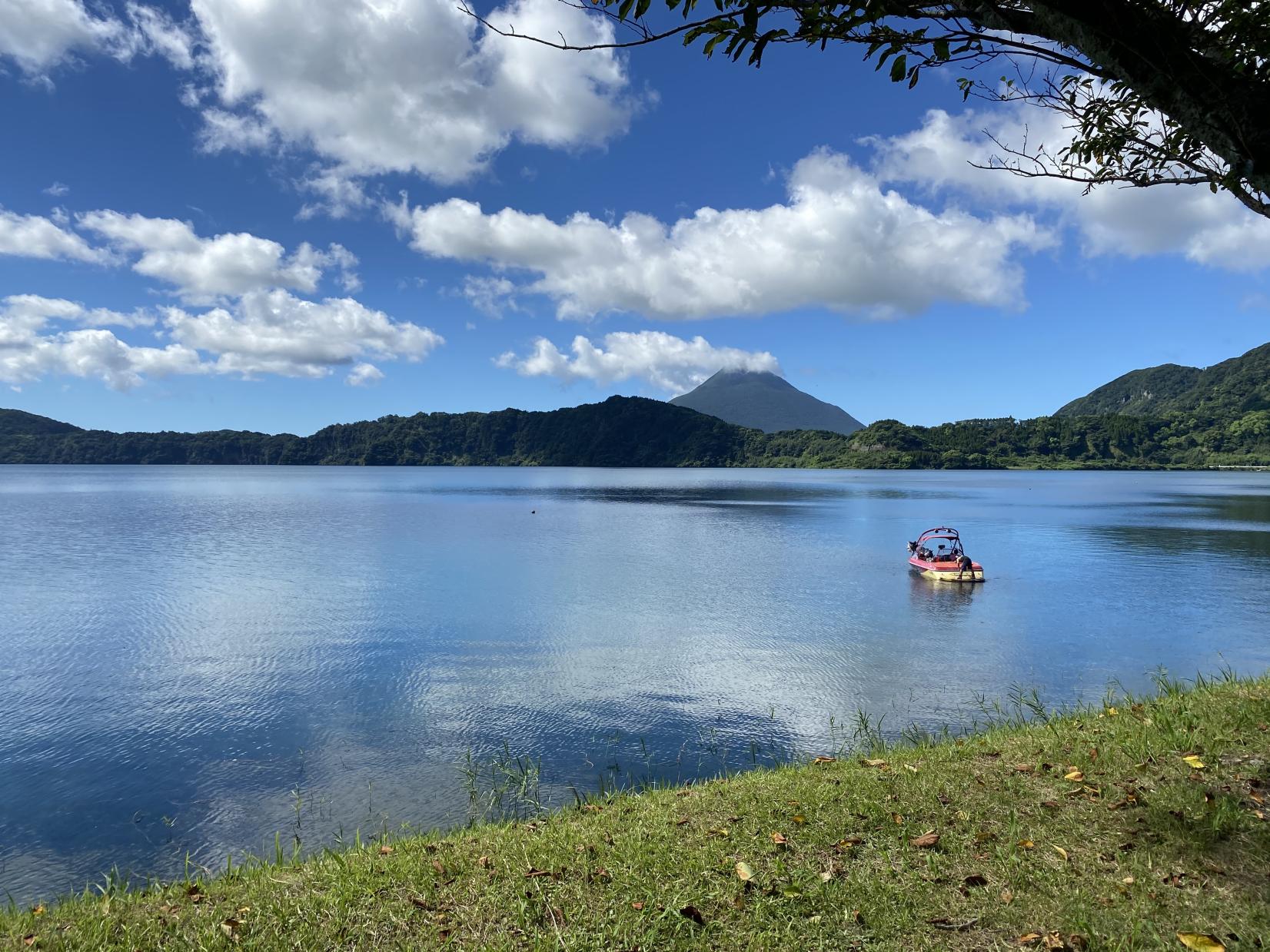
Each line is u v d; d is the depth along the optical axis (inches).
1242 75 141.2
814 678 772.0
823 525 2669.8
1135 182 235.3
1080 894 199.5
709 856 232.7
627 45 139.4
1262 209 197.2
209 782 524.4
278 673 795.4
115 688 742.5
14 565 1603.1
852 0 140.3
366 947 192.1
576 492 5226.4
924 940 185.3
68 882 401.1
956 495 4749.0
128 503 3750.0
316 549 1899.6
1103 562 1689.2
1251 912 184.9
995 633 982.4
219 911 216.5
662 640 942.4
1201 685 430.0
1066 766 287.3
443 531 2421.3
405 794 500.1
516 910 206.1
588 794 490.6
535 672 799.1
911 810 258.7
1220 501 3964.1
